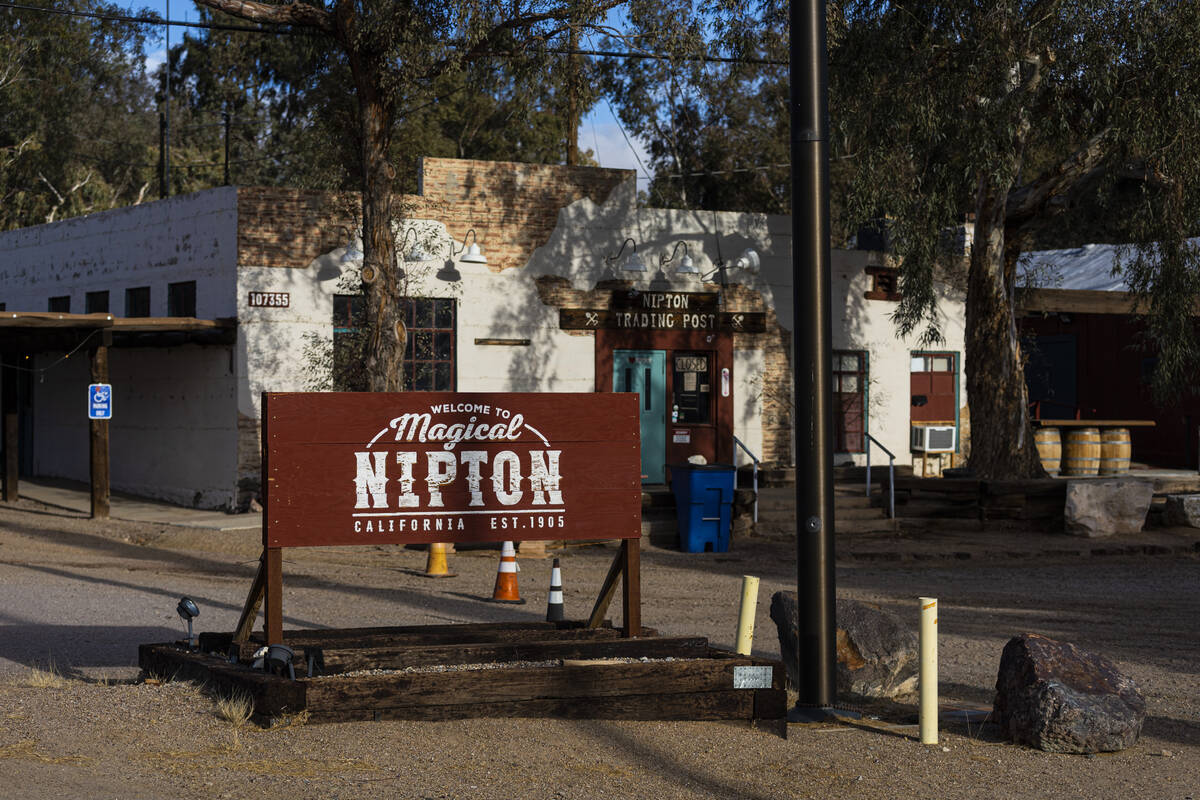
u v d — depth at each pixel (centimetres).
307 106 4253
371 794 616
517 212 2258
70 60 4194
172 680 852
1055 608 1473
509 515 872
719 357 2402
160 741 698
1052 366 3434
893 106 2009
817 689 858
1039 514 2183
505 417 873
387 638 879
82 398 2716
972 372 2309
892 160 2066
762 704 815
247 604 861
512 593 1408
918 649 882
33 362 2959
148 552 1805
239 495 2122
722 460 2395
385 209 1894
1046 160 2812
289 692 736
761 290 2442
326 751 688
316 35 2058
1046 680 798
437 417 857
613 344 2323
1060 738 778
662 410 2359
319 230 2142
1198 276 2072
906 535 2117
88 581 1512
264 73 4622
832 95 2109
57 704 778
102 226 2489
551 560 1842
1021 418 2294
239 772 645
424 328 2200
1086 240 3862
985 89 1973
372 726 741
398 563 1753
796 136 857
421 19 1789
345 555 1817
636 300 2334
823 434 857
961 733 822
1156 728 872
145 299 2370
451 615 1286
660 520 2067
